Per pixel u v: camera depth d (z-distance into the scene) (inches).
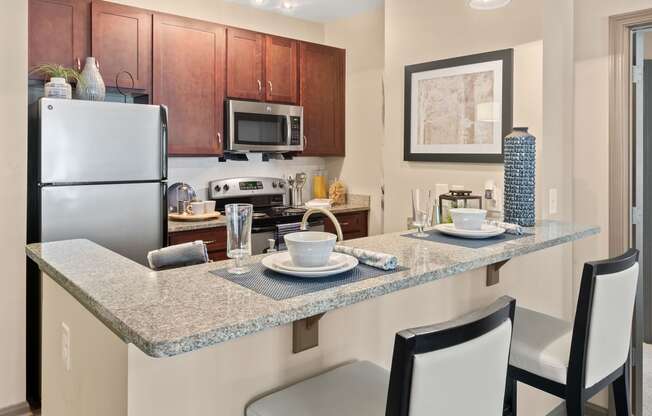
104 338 45.5
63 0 115.6
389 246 67.4
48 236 100.5
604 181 101.8
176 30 133.0
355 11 165.2
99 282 48.3
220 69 141.8
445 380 35.7
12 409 99.4
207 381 45.7
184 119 135.6
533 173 82.8
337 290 45.3
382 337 62.5
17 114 98.2
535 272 91.1
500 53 98.0
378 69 161.9
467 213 74.0
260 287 46.3
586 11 102.9
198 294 44.0
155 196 114.4
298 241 50.1
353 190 173.2
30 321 106.1
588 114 103.4
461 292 73.7
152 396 42.1
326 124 169.0
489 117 100.6
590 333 58.0
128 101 136.1
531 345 64.8
